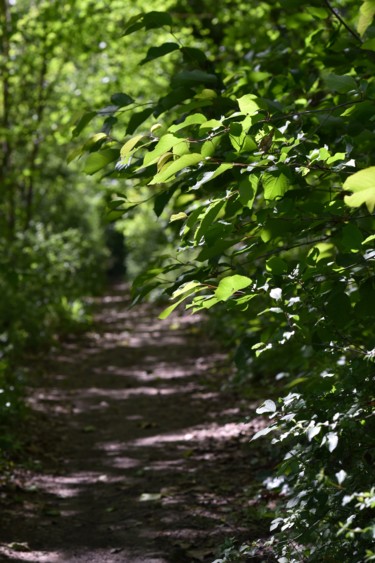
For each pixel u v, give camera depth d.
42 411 9.47
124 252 56.53
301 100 4.51
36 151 19.41
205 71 4.27
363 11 3.23
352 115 3.63
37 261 15.49
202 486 6.09
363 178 2.54
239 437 7.44
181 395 10.34
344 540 3.26
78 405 10.16
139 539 5.11
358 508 3.24
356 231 3.26
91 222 39.91
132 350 15.69
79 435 8.49
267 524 5.01
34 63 18.70
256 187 3.20
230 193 3.30
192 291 3.57
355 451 3.53
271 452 6.23
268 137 3.35
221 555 4.00
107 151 3.78
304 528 3.45
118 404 10.20
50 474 6.89
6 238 15.10
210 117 4.12
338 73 4.46
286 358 6.51
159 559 4.72
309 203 3.47
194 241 3.44
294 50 5.21
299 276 3.54
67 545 5.10
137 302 3.82
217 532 5.04
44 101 19.05
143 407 9.86
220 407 9.08
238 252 3.52
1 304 13.31
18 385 9.18
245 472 6.32
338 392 3.49
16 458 7.19
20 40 17.55
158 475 6.62
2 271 7.79
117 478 6.68
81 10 16.88
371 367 3.54
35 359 13.48
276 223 3.42
